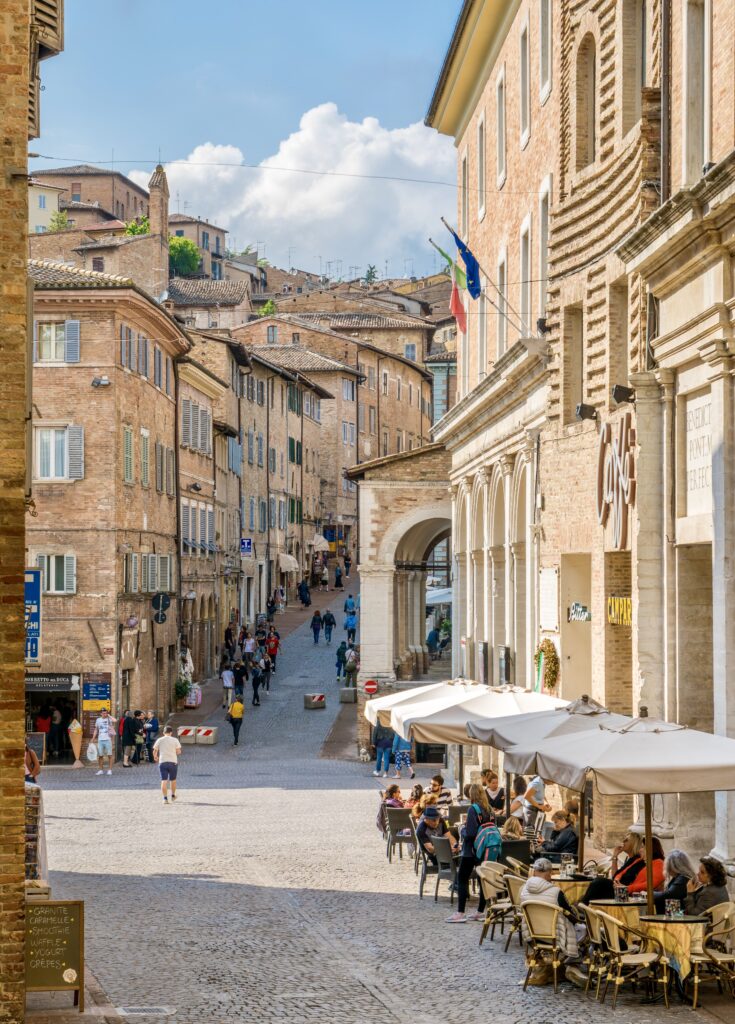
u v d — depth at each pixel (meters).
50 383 55.50
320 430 126.81
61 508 55.16
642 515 25.39
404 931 21.38
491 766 41.66
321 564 120.94
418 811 28.38
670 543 24.88
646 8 27.28
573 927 17.73
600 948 17.22
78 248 107.19
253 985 17.47
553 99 33.19
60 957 15.96
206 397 77.31
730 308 21.48
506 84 40.84
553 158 33.31
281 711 65.94
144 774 48.53
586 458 30.03
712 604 24.59
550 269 32.69
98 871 27.48
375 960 19.14
